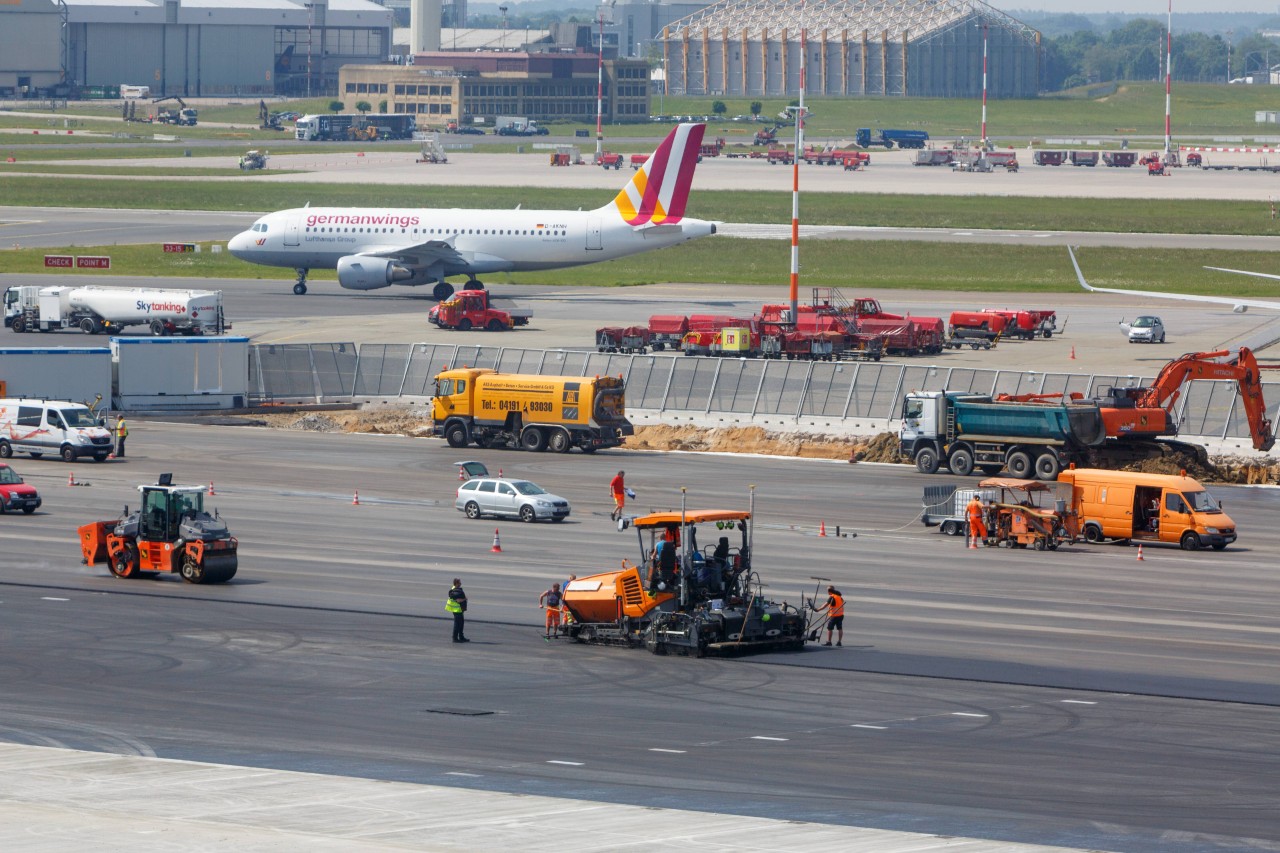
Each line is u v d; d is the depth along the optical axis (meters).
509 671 157.00
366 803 107.06
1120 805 111.00
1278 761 124.38
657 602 169.75
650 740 129.75
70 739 127.50
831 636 172.88
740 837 99.56
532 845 96.56
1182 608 192.88
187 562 199.12
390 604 188.88
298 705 141.00
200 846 94.19
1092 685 151.62
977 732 133.25
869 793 113.56
